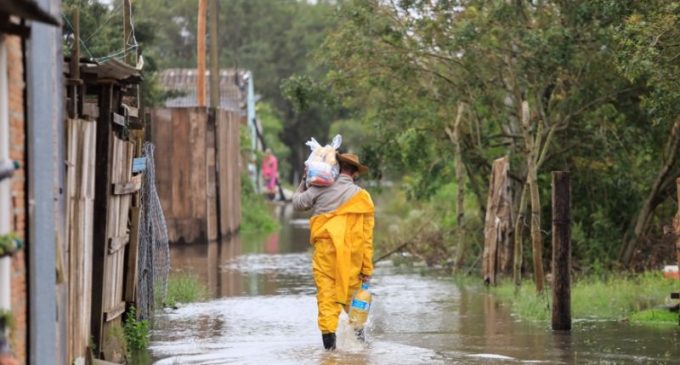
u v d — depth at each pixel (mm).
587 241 36906
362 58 36156
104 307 18391
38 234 13578
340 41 36156
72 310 16109
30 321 13352
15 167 12305
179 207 48219
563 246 23469
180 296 29188
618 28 26500
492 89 35500
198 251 45000
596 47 32375
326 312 20844
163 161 48000
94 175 17609
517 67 33406
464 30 32844
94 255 17984
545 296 27953
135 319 21578
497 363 19453
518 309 26984
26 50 13227
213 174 48844
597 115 35344
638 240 35625
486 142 38344
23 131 13273
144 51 46688
